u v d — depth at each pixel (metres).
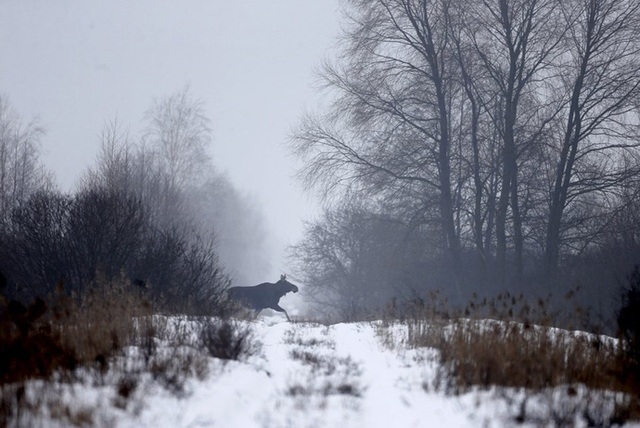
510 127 53.75
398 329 30.61
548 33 54.28
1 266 33.66
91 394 15.24
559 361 19.58
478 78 56.31
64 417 13.33
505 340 21.31
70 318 21.95
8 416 13.12
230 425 13.98
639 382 18.30
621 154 52.62
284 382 18.42
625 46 52.44
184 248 38.91
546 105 54.41
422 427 14.20
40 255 33.50
